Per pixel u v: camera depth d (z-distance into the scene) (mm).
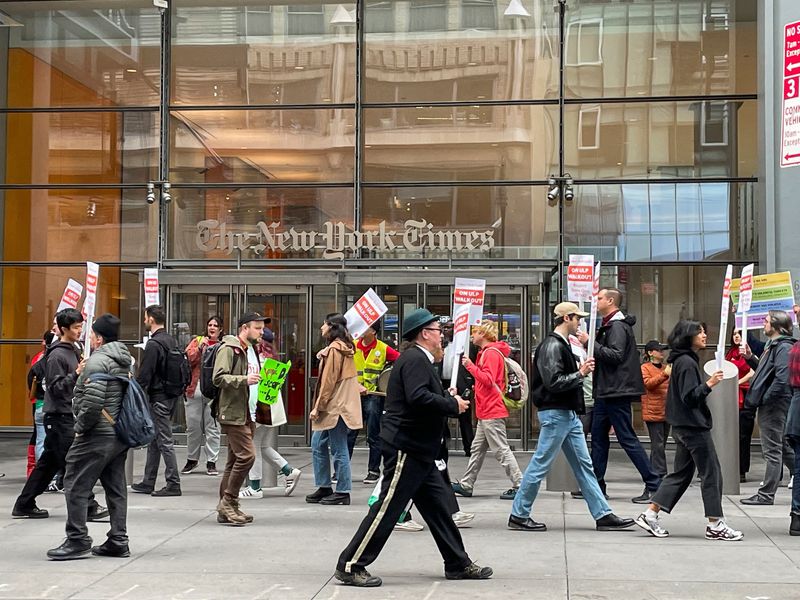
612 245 18266
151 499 11180
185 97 19344
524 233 18391
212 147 19172
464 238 18391
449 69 18812
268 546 8461
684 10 18484
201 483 12609
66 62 19766
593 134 18484
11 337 19609
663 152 18344
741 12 18375
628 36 18562
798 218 15789
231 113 19203
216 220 19031
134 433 7910
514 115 18609
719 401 11227
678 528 9234
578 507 10445
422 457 6965
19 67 19891
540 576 7293
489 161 18578
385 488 6996
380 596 6707
